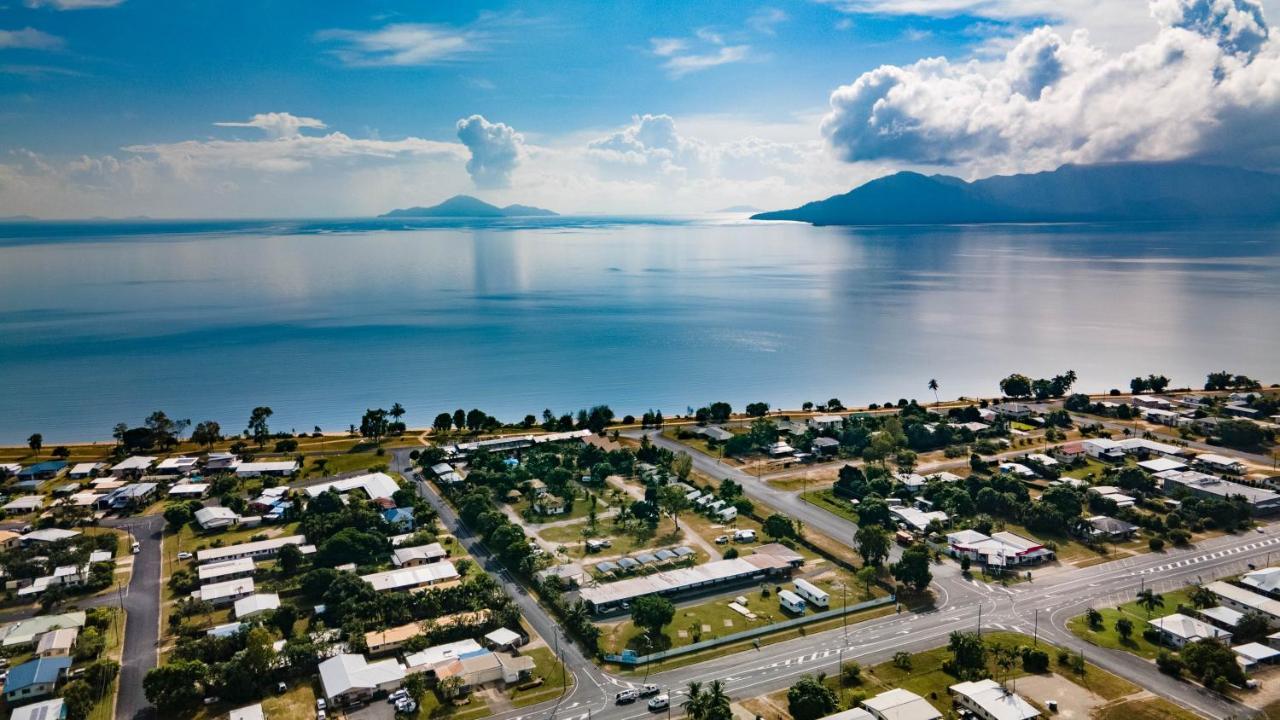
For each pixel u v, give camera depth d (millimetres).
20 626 152125
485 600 165000
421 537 197375
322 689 137625
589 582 177375
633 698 134625
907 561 173875
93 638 148750
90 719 127938
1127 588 175500
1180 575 181375
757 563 185250
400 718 128750
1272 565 184750
